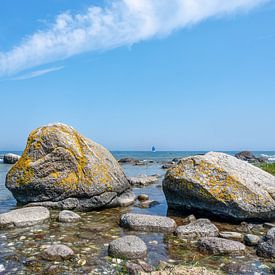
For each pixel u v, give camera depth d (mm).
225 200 11031
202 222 9914
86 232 9734
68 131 14281
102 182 13500
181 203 12484
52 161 13266
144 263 7250
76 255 7754
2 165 41375
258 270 7020
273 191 11219
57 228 10141
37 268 6984
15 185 13352
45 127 14227
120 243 7883
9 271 6816
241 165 12477
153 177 24594
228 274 6809
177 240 9031
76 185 13156
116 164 15164
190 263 7355
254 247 8555
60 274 6703
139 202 15195
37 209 11414
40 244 8547
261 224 10922
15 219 10234
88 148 14117
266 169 23469
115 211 13180
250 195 10977
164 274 6391
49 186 13117
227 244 8094
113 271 6875
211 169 11797
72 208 13086
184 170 12203
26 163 13430
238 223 11078
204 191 11430
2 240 8852
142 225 9938
